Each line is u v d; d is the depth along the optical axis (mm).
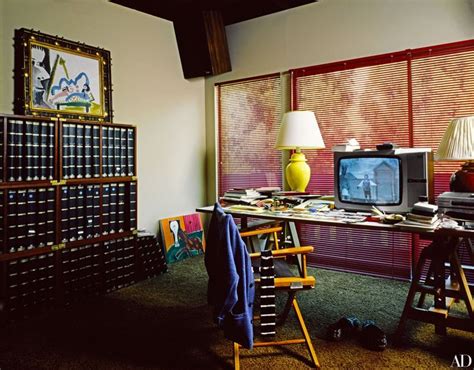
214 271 1921
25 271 2604
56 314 2686
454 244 2113
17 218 2555
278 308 2768
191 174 4465
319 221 2283
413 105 3301
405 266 3391
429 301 2854
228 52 4332
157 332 2400
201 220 4582
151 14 3977
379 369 1961
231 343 2252
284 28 3977
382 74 3443
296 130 3123
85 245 2963
